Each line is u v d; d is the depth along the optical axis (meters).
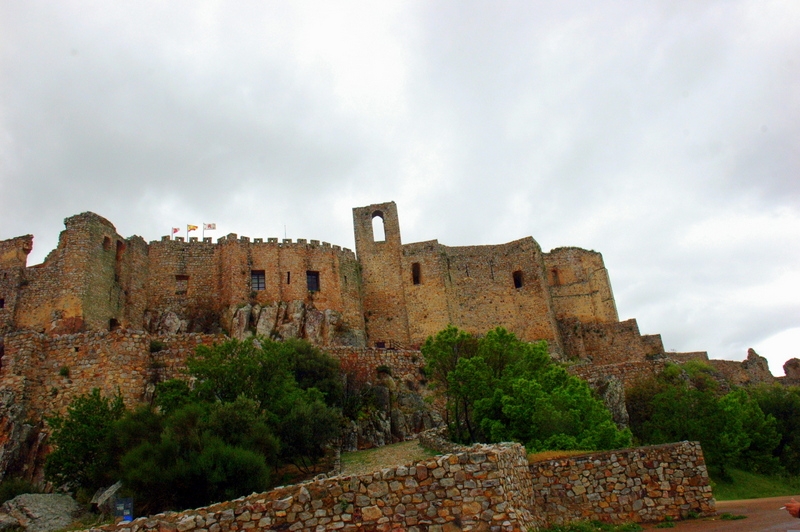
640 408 43.31
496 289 73.81
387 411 43.28
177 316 59.34
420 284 71.62
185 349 34.47
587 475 19.34
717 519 18.22
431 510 14.51
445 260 73.81
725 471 34.34
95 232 53.16
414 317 69.94
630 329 70.88
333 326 61.66
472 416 31.56
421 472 14.93
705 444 34.81
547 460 19.78
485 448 17.56
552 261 78.19
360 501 14.59
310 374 41.72
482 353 33.81
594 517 18.72
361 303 69.88
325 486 14.80
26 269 51.72
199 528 14.13
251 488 20.05
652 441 36.38
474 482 14.78
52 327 48.12
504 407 27.53
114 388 31.53
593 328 72.62
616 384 44.03
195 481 19.89
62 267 50.84
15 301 50.12
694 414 36.88
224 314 60.00
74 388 31.80
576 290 76.25
